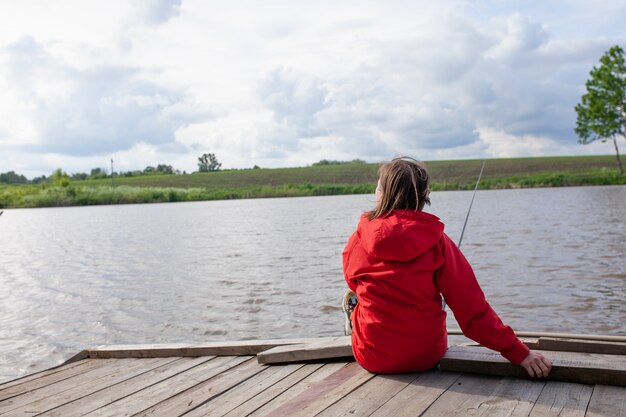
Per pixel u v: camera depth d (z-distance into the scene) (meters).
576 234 13.24
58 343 5.79
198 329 6.05
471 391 2.49
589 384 2.47
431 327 2.67
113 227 23.30
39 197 55.66
